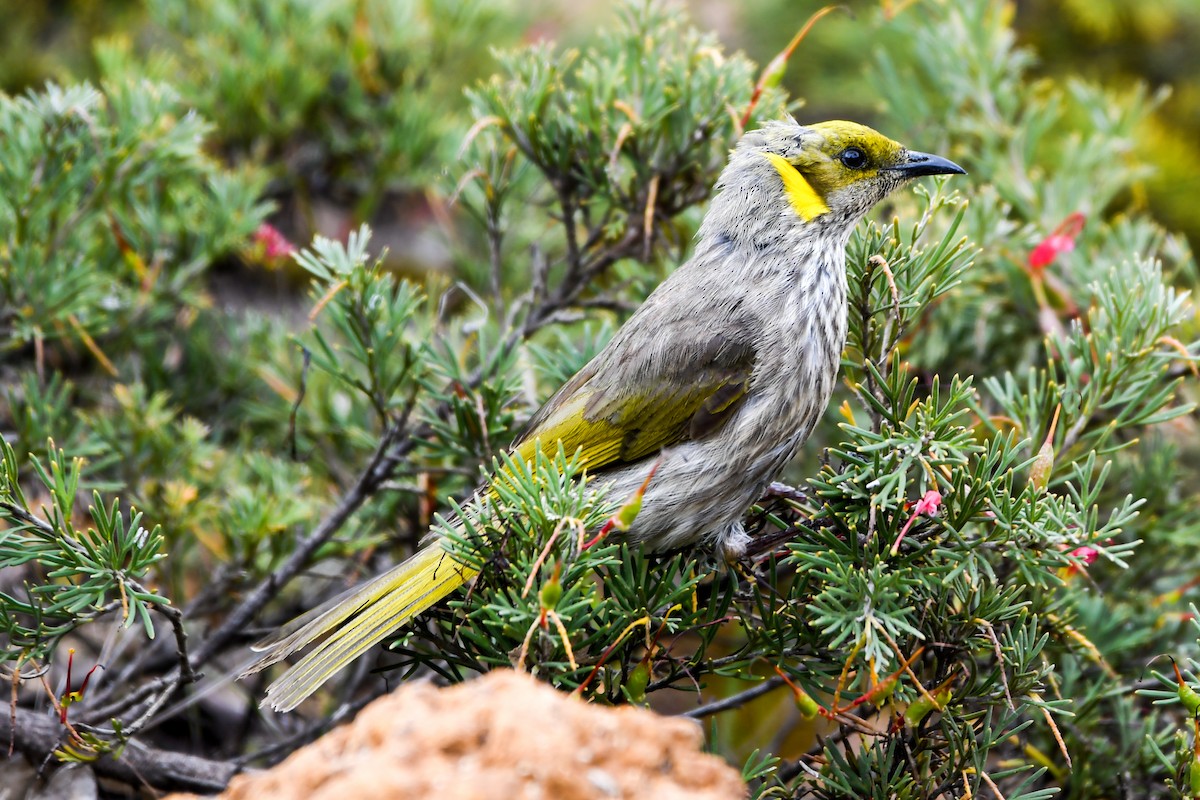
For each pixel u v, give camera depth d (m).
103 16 12.70
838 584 6.53
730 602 7.14
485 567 6.55
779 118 9.23
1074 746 8.09
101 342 10.23
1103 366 7.78
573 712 4.81
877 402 6.97
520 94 9.16
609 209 9.34
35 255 9.23
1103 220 11.24
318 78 11.30
